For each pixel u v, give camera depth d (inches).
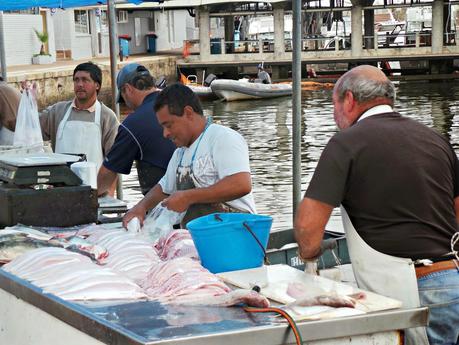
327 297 137.6
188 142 206.1
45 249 166.1
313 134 1027.9
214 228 159.6
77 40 1905.8
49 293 146.3
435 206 160.4
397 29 2465.6
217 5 1897.1
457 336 160.4
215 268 161.8
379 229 159.0
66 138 300.0
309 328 130.3
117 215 251.4
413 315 137.5
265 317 132.3
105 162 253.0
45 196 201.9
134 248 177.0
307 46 2004.2
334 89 167.0
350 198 159.6
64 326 141.4
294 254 245.6
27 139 285.4
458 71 1947.6
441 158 161.8
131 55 2092.8
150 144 246.8
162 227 199.3
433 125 1112.2
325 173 156.3
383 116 161.3
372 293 145.6
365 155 156.3
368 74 162.6
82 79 295.3
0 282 161.6
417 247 158.4
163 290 147.3
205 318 132.0
